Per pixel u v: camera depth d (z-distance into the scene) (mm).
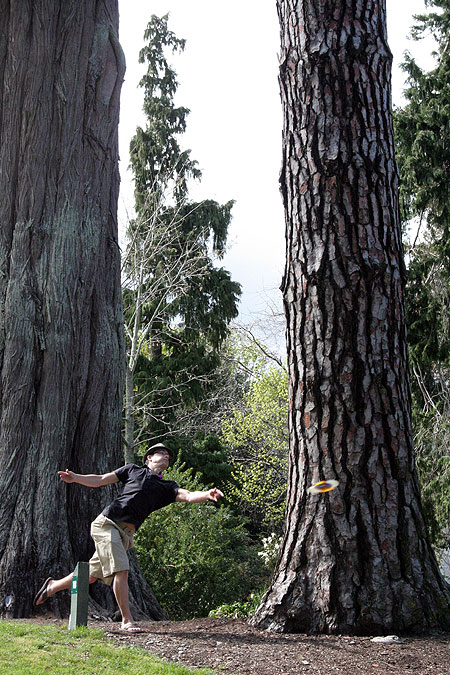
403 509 5637
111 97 9445
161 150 27141
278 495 26172
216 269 27266
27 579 7422
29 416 8008
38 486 7852
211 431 28047
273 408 27391
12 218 8547
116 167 9680
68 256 8539
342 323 5840
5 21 9008
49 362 8188
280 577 5715
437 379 16469
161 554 13742
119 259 9516
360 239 5961
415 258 17078
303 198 6164
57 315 8320
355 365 5770
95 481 6105
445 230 16094
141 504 6000
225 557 15641
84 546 8133
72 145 8867
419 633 5309
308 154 6203
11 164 8625
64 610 7348
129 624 5793
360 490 5602
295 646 5059
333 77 6238
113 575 5926
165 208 26359
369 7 6402
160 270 23219
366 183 6066
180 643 5273
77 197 8828
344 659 4742
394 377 5852
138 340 21453
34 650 4984
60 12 9133
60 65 8984
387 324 5906
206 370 26609
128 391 20047
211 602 13945
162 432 25266
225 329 27078
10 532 7590
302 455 5840
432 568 5621
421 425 15844
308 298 5992
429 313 15750
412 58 16891
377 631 5305
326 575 5484
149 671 4527
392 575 5453
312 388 5844
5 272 8359
